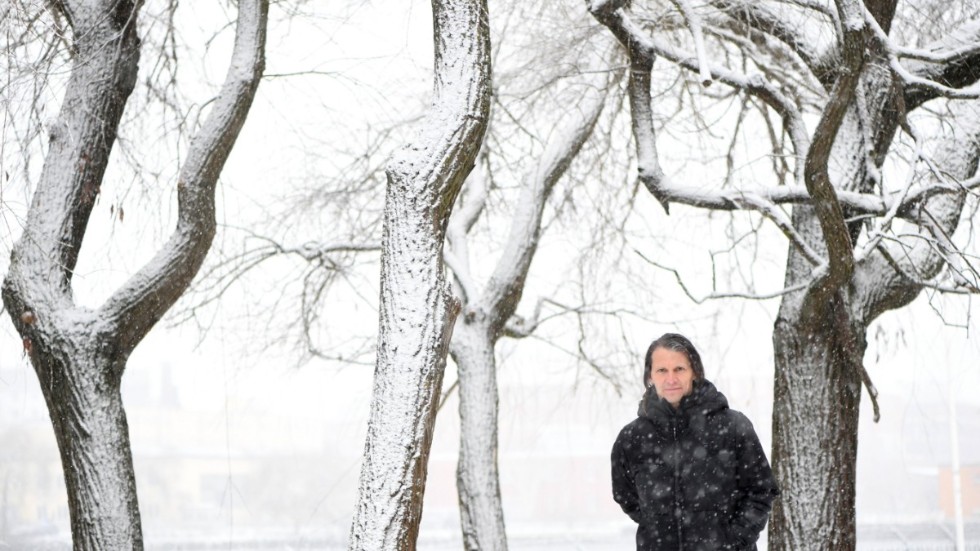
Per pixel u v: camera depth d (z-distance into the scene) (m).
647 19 9.40
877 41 7.21
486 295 10.16
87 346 7.44
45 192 7.77
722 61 10.41
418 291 5.22
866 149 7.97
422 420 5.07
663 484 5.11
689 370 5.13
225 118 7.83
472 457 9.66
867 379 7.37
